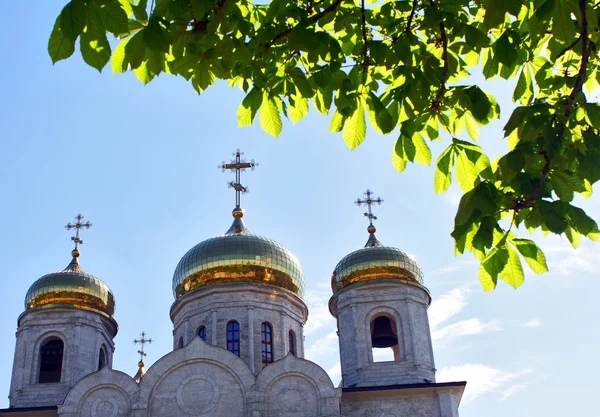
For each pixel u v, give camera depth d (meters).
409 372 43.66
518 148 11.80
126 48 11.23
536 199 11.85
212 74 13.86
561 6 11.21
